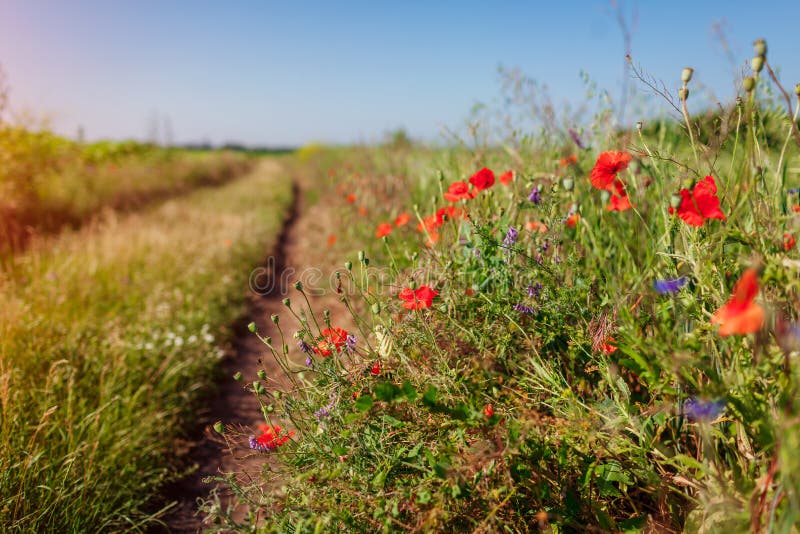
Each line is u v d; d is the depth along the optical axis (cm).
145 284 556
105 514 243
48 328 370
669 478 159
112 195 1148
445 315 200
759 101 199
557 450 161
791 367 116
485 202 264
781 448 99
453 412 151
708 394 127
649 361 143
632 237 224
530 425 153
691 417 162
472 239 237
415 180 631
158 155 2072
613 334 169
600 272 216
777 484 119
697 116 189
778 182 163
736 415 132
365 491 163
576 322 199
